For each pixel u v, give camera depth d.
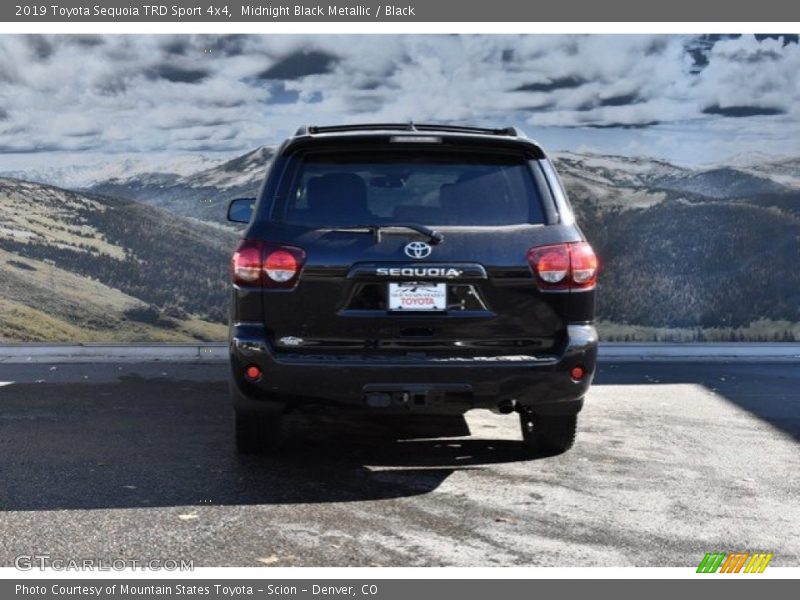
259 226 5.46
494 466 5.95
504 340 5.43
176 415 7.43
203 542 4.55
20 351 10.25
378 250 5.36
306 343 5.39
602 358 10.69
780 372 9.94
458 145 5.56
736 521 4.94
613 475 5.77
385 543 4.56
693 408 7.94
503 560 4.38
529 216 5.53
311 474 5.72
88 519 4.85
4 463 5.90
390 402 5.39
